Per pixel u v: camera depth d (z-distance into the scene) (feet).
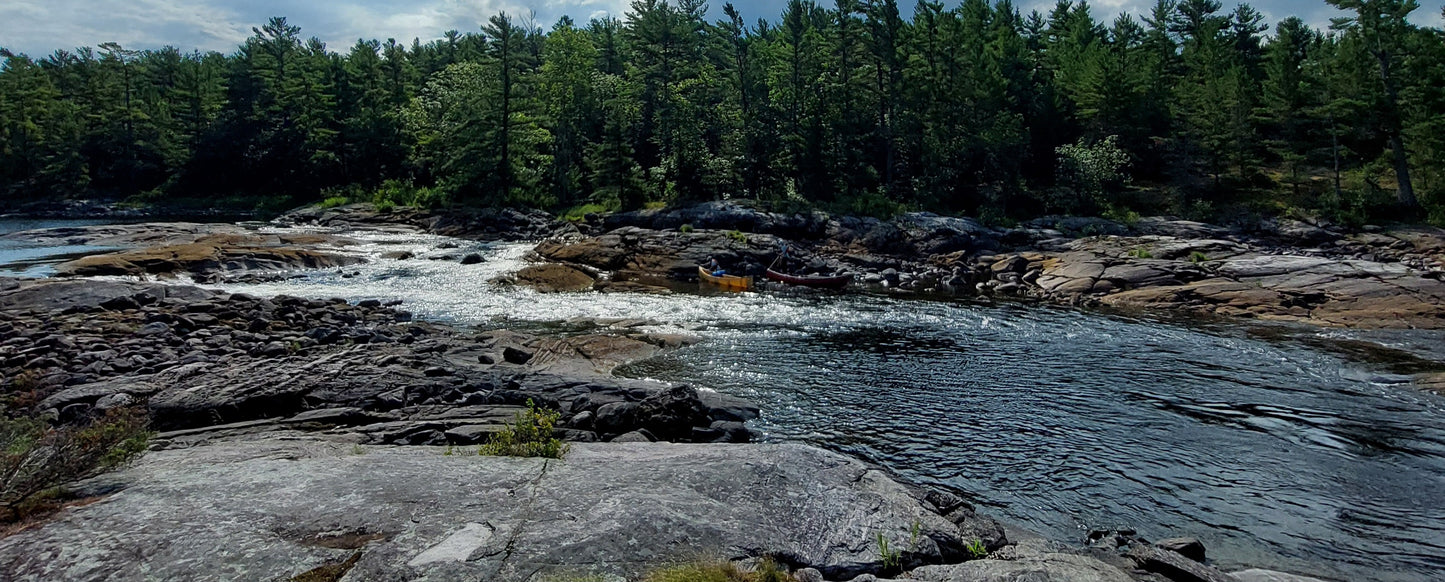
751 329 78.54
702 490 25.16
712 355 66.54
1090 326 82.79
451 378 49.55
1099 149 171.73
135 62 313.32
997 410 50.49
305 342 61.21
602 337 69.15
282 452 31.17
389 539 19.89
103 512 20.89
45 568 17.42
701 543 21.13
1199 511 34.19
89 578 17.10
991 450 42.47
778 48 208.64
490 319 81.20
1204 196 172.55
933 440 44.19
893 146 189.98
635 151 219.61
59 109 276.21
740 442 43.04
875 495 26.35
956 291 112.27
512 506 22.54
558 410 45.93
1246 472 39.14
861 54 189.98
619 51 291.17
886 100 188.14
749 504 24.43
